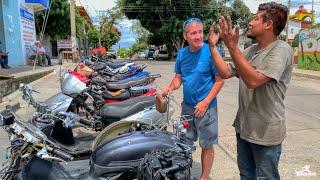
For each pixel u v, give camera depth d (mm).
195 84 3916
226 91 12055
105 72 10469
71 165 3939
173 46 45281
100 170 3379
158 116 5023
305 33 23734
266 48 2670
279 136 2762
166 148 3301
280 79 2678
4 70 15977
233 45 2465
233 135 6547
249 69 2494
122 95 6613
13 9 18594
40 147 3344
